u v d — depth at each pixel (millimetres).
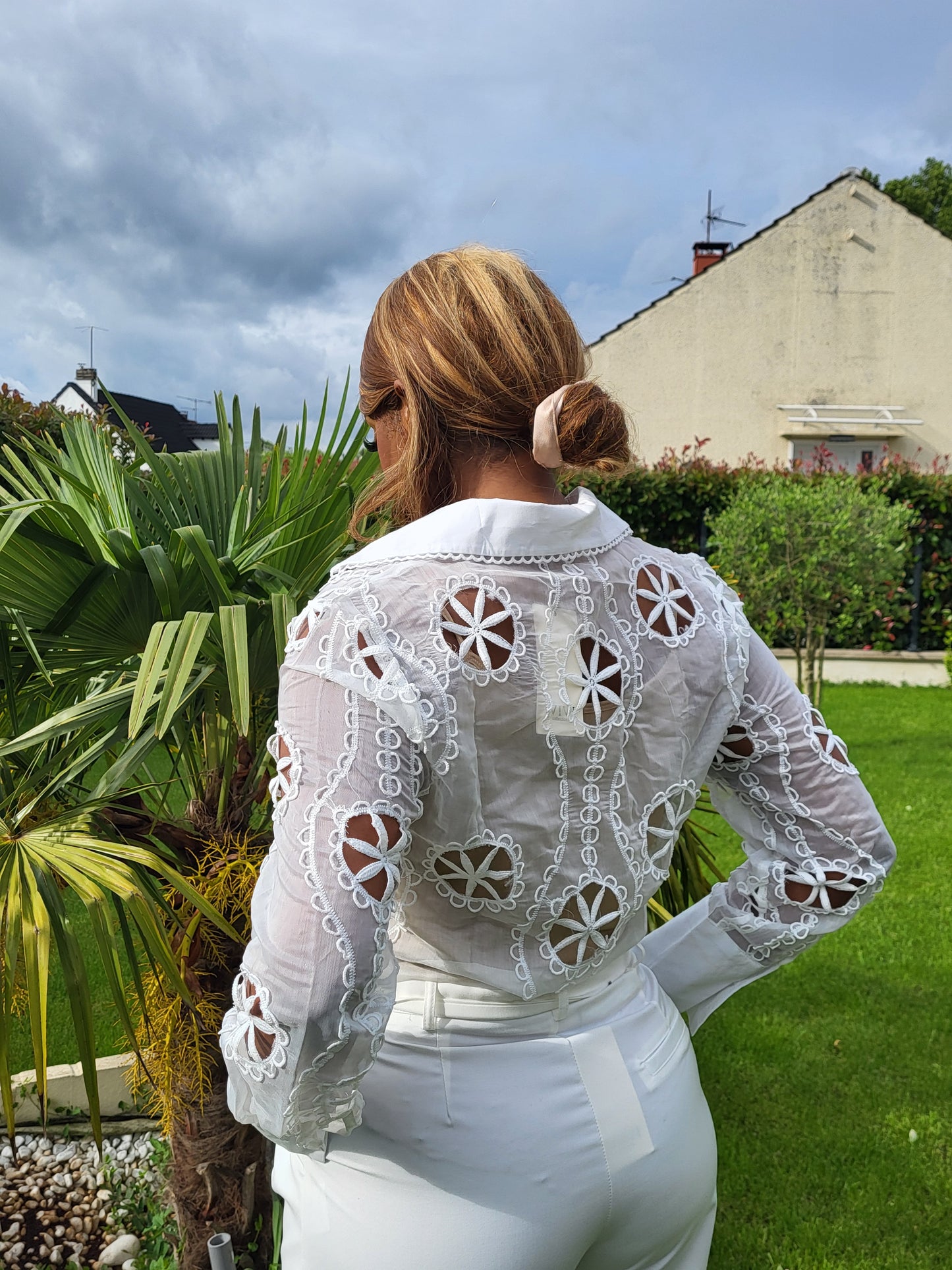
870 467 9891
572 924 871
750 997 3238
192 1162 1837
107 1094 2617
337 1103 796
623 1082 915
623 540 929
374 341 893
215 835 1695
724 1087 2756
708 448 13789
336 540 1695
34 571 1378
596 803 848
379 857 716
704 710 917
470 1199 870
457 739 752
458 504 815
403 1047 884
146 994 1778
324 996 711
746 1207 2309
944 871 4297
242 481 1991
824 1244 2191
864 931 3729
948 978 3361
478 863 808
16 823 1466
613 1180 894
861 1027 3051
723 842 4551
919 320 13648
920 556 9242
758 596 6371
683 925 1118
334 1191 912
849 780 979
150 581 1479
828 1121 2609
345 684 729
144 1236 2229
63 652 1550
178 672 1253
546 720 795
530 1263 873
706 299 13656
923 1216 2279
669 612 895
